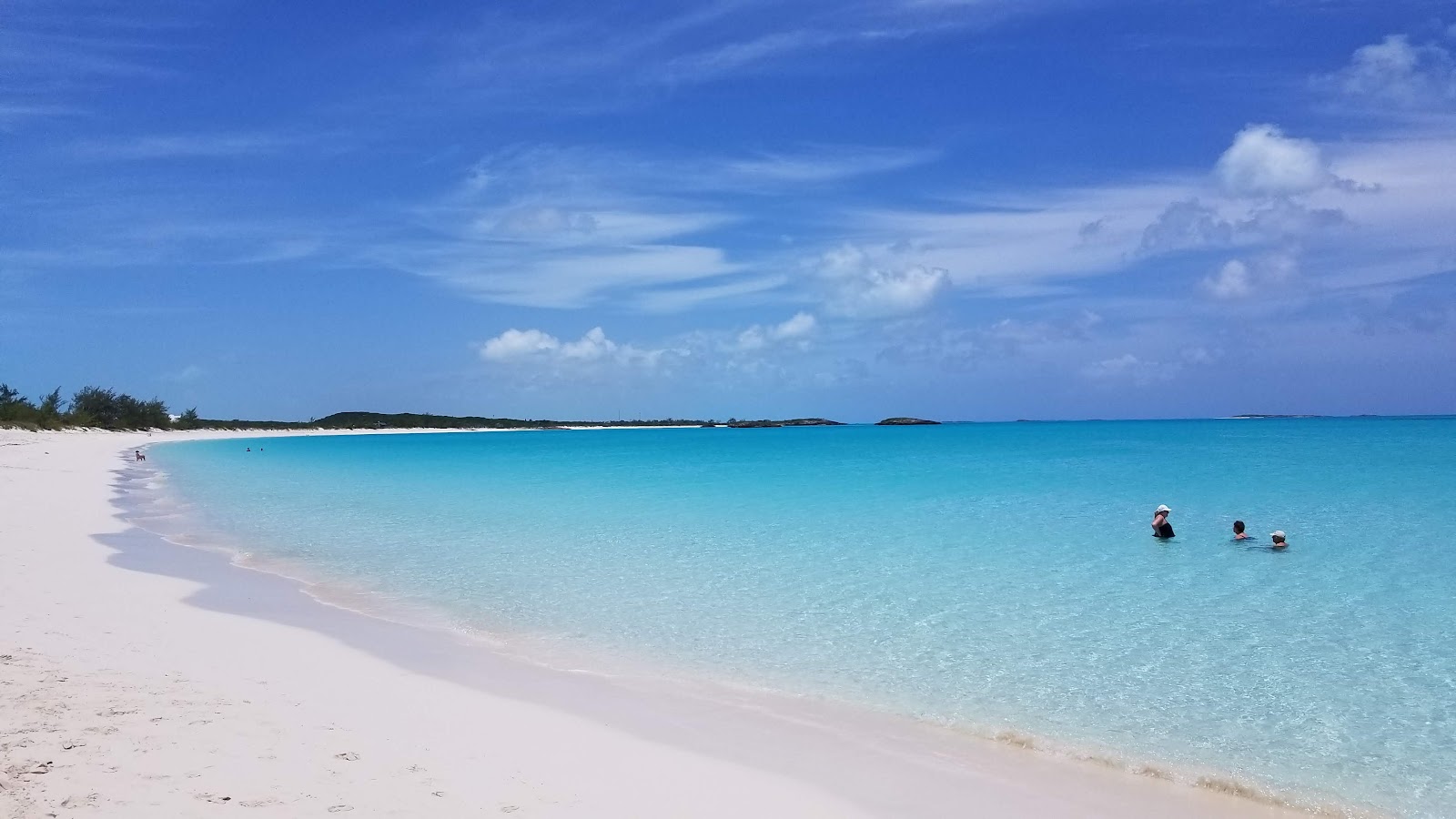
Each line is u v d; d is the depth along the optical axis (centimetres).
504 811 605
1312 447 6562
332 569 1762
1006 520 2486
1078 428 19488
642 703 941
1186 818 688
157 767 606
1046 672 1066
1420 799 726
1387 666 1071
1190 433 11512
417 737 761
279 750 675
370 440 14075
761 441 11644
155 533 2227
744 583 1606
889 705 946
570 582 1622
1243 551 1914
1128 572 1680
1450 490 3073
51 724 668
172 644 1034
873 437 13288
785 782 729
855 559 1862
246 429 16938
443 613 1374
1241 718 906
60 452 5906
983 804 703
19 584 1352
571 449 9375
